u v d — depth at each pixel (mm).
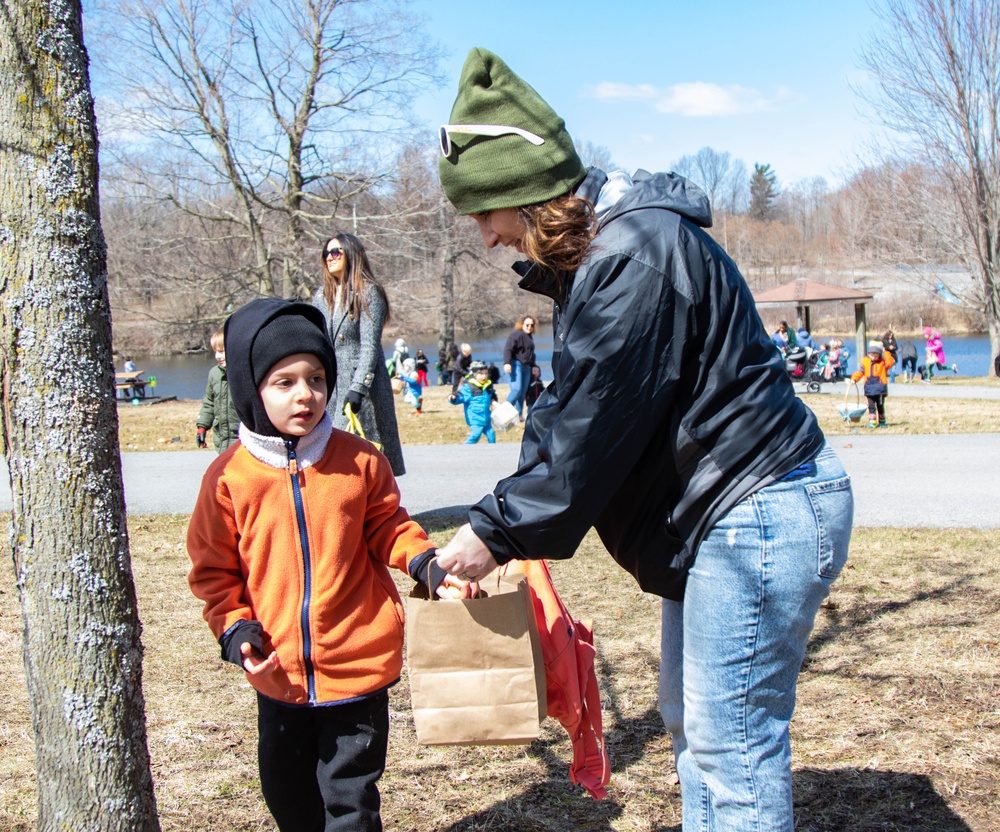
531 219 2121
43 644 2266
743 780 2123
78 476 2244
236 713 3764
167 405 25406
